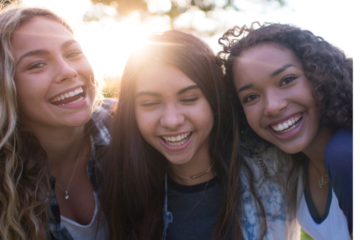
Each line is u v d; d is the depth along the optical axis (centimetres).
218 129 171
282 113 153
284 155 182
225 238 173
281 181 181
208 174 185
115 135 181
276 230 181
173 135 160
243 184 181
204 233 177
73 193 202
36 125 174
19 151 164
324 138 163
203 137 168
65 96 168
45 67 159
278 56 151
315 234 176
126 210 186
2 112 155
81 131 198
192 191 183
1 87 152
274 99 151
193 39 166
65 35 167
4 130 158
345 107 147
